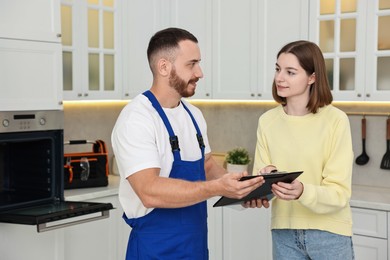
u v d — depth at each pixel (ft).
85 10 12.62
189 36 7.22
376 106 12.95
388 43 11.59
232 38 13.43
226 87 13.62
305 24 12.43
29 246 10.49
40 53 10.46
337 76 12.12
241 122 14.93
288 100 7.89
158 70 7.22
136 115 6.93
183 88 7.21
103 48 13.08
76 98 12.48
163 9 13.99
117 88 13.41
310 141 7.73
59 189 10.75
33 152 11.00
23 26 10.20
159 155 7.01
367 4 11.71
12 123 10.00
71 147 14.07
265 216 12.35
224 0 13.47
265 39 12.98
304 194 7.25
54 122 10.69
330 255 7.73
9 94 9.97
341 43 12.10
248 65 13.25
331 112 7.79
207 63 13.82
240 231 12.73
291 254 7.95
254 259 12.57
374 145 13.03
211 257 13.10
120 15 13.38
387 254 11.02
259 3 13.00
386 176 12.91
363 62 11.81
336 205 7.52
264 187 6.97
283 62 7.73
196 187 6.49
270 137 8.00
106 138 14.85
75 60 12.46
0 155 11.21
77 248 11.69
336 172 7.63
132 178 6.77
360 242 11.32
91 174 12.65
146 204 6.70
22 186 11.18
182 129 7.40
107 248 12.37
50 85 10.62
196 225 7.36
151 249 7.17
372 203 11.11
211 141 15.44
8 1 9.95
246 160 13.83
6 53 9.92
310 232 7.73
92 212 9.88
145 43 13.82
